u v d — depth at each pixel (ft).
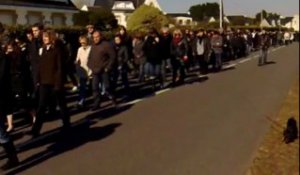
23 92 31.65
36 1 113.29
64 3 125.18
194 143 26.02
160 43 50.29
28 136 27.81
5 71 21.44
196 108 38.09
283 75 65.00
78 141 26.55
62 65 27.94
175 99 43.29
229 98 43.98
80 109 37.65
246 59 103.91
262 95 45.91
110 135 28.07
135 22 121.19
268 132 28.48
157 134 28.32
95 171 20.67
